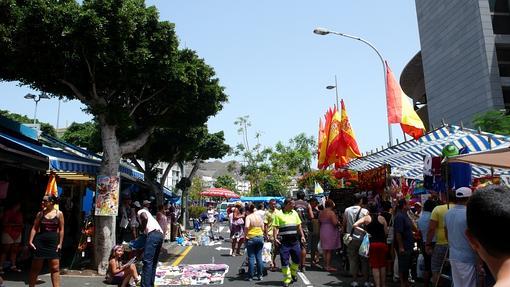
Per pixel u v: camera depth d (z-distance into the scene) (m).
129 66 10.56
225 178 79.25
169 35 11.12
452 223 5.71
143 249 8.79
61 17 9.38
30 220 12.12
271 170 56.19
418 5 68.31
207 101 14.06
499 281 1.43
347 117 14.68
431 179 8.59
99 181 11.10
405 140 11.51
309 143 54.88
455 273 5.65
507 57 52.34
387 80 11.35
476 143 8.41
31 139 11.48
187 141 22.91
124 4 10.21
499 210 1.49
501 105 49.31
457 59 56.78
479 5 52.56
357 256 9.22
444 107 59.78
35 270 7.62
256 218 10.41
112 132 11.46
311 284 9.56
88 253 12.27
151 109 13.63
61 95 12.05
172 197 33.50
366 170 13.91
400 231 8.25
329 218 11.48
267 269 11.91
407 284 8.23
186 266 11.91
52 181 10.71
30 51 9.75
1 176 10.91
